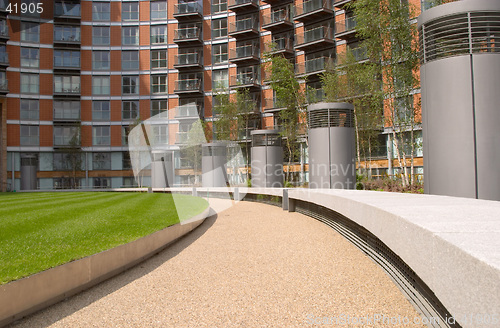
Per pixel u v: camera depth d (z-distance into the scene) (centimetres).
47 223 859
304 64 3828
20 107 4356
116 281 514
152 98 4572
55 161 4472
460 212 399
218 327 351
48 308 415
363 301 401
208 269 561
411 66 1556
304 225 987
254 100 4253
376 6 1546
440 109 759
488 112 725
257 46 4294
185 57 4484
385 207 464
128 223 852
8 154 4316
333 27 3784
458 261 225
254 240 780
